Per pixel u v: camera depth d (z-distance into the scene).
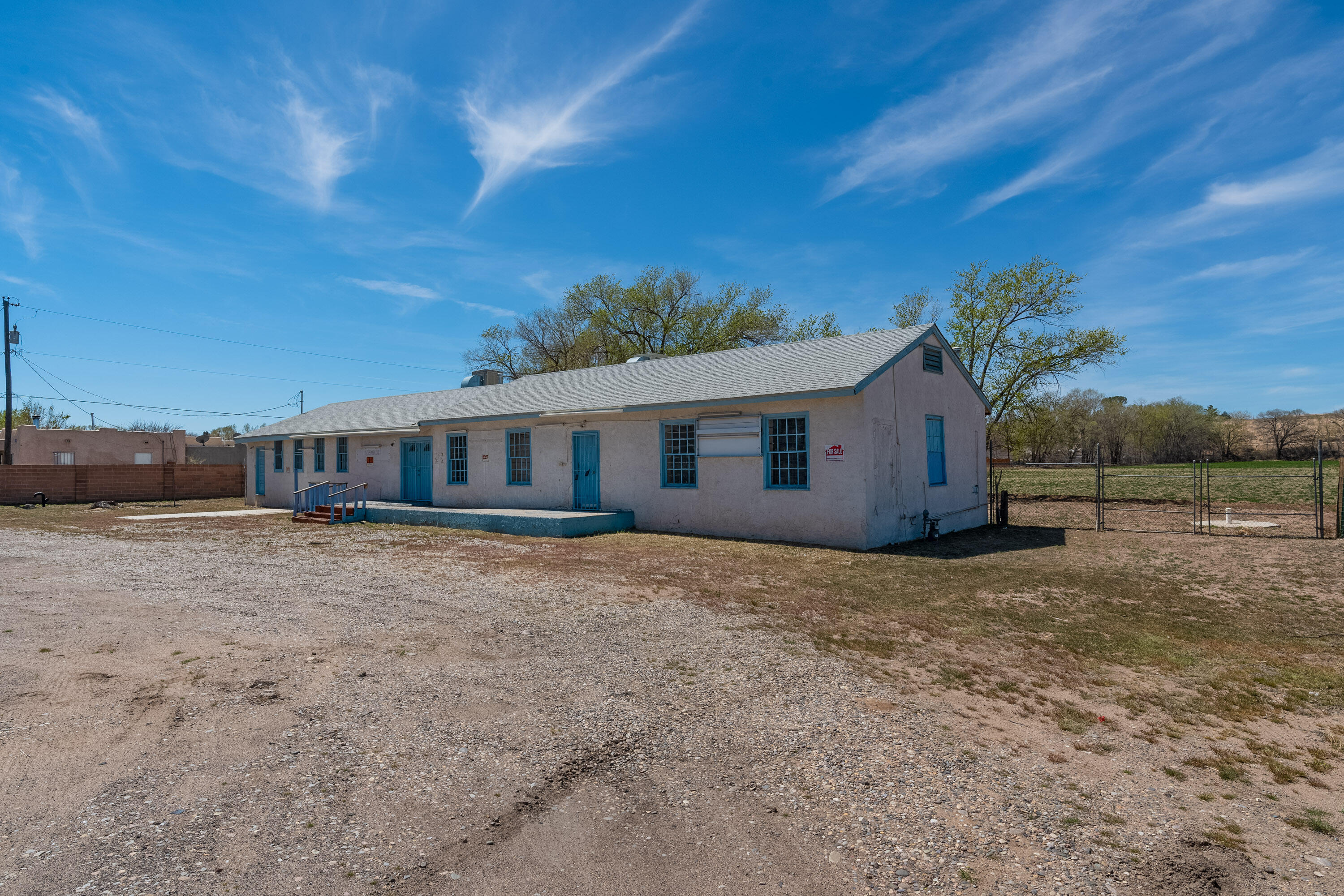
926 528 14.45
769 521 13.73
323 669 5.56
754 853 3.07
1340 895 2.78
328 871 2.89
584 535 14.70
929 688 5.30
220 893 2.72
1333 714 4.84
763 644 6.42
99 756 3.96
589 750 4.14
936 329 15.26
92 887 2.74
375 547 13.12
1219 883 2.86
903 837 3.21
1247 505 21.16
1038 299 26.05
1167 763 4.04
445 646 6.28
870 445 12.63
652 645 6.37
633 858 3.03
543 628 6.92
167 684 5.16
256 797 3.52
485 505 19.17
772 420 13.80
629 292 39.38
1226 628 7.09
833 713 4.74
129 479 30.53
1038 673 5.69
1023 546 13.06
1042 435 30.81
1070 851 3.09
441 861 2.98
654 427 15.64
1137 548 12.61
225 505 28.09
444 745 4.18
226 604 7.99
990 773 3.88
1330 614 7.60
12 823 3.21
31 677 5.30
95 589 8.90
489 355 44.84
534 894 2.76
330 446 24.69
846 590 8.89
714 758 4.05
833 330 36.16
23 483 28.16
